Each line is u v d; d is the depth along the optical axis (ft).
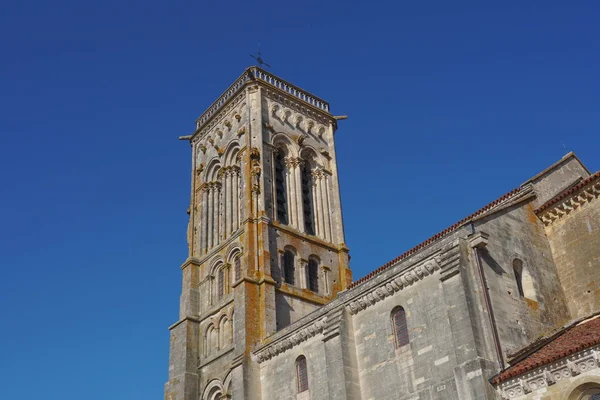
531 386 96.99
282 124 209.26
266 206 187.83
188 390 173.88
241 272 181.27
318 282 188.55
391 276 125.49
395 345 122.21
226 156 210.38
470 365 103.65
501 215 125.59
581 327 112.78
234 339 166.09
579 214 128.57
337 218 205.46
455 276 112.78
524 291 120.26
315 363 138.62
